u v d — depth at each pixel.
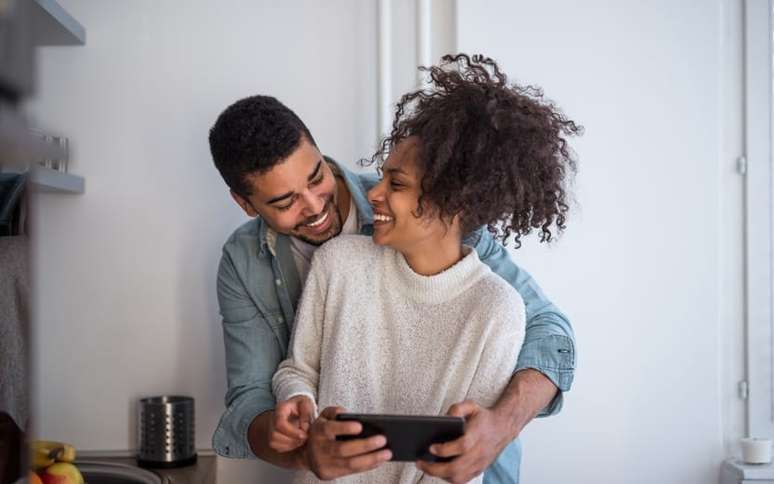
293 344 1.26
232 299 1.42
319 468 0.99
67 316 1.85
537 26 1.90
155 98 1.86
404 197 1.11
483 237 1.36
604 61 1.91
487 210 1.11
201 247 1.87
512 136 1.09
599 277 1.92
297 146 1.24
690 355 1.93
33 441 0.55
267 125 1.24
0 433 0.55
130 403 1.86
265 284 1.41
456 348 1.13
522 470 1.91
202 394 1.87
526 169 1.11
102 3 1.84
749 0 1.95
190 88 1.86
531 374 1.16
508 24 1.89
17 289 0.57
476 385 1.12
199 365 1.87
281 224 1.29
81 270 1.85
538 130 1.12
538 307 1.26
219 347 1.88
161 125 1.86
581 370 1.91
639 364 1.92
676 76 1.92
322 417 1.02
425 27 1.86
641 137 1.92
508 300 1.13
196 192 1.87
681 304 1.93
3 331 0.57
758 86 1.95
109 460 1.81
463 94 1.11
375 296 1.20
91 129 1.85
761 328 1.96
